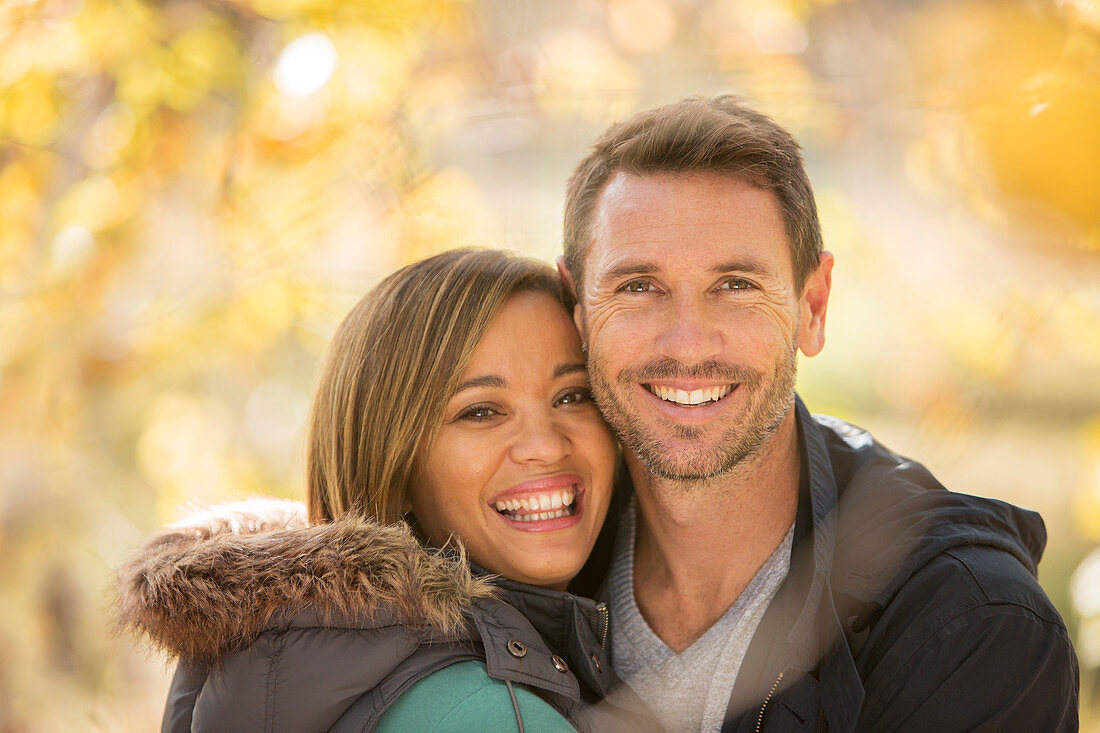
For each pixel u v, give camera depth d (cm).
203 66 617
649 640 387
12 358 665
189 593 296
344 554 306
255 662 296
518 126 673
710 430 351
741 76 651
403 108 663
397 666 299
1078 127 498
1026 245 567
